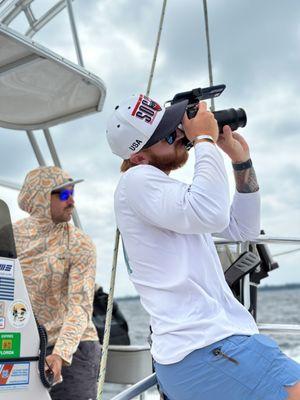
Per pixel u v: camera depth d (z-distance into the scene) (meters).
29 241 2.58
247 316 1.50
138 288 1.53
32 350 1.82
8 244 1.82
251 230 1.83
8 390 1.75
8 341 1.76
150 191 1.47
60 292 2.51
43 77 2.63
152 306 1.47
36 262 2.52
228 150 1.75
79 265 2.51
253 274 2.11
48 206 2.59
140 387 1.63
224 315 1.43
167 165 1.60
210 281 1.47
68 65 2.46
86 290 2.45
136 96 1.61
